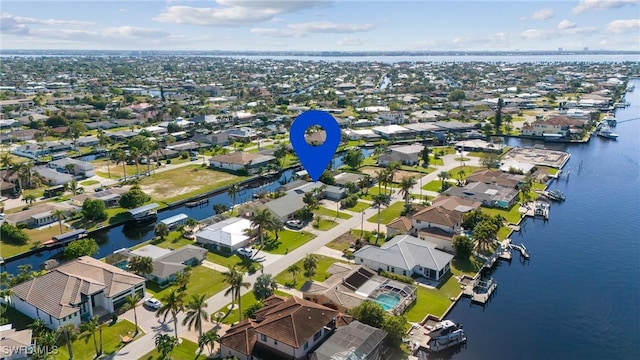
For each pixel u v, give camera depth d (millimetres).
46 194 178750
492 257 127500
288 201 161500
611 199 181500
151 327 94688
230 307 101688
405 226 138375
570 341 94938
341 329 85938
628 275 122000
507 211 164375
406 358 84562
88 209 154875
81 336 90000
